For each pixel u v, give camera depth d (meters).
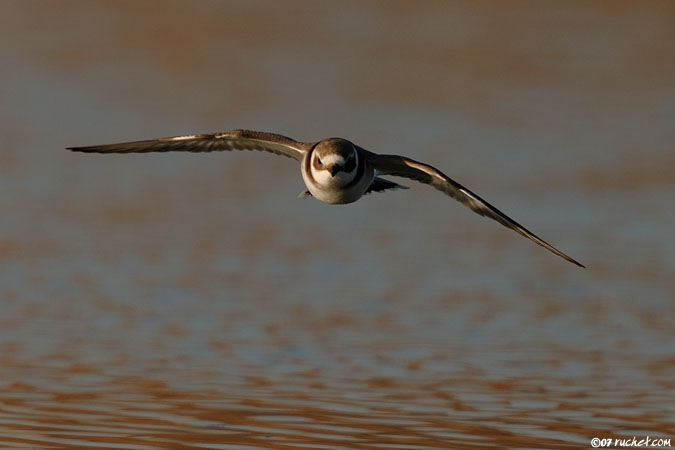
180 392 12.27
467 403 12.07
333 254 19.12
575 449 10.61
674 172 25.30
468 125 29.36
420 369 13.34
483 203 9.16
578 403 12.11
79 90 31.27
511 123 29.73
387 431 11.03
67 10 40.09
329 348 14.17
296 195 23.28
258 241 19.78
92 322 15.09
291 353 13.91
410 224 21.42
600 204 22.61
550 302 16.53
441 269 18.38
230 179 24.42
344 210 22.31
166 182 23.91
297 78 33.59
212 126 28.28
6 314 15.32
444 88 33.00
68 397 12.02
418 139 27.78
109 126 27.91
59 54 34.84
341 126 28.75
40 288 16.62
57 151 25.62
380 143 27.31
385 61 35.62
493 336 14.83
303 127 28.55
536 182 24.25
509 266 18.58
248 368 13.27
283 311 15.84
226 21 39.56
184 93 31.55
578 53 37.25
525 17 41.25
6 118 28.19
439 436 10.91
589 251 19.45
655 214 21.91
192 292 16.67
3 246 18.81
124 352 13.81
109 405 11.77
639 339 14.76
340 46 37.16
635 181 24.48
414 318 15.60
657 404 12.09
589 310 16.14
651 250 19.53
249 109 30.09
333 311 15.93
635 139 28.52
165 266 18.05
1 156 24.92
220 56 35.53
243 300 16.34
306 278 17.64
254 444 10.57
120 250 18.91
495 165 25.66
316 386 12.61
